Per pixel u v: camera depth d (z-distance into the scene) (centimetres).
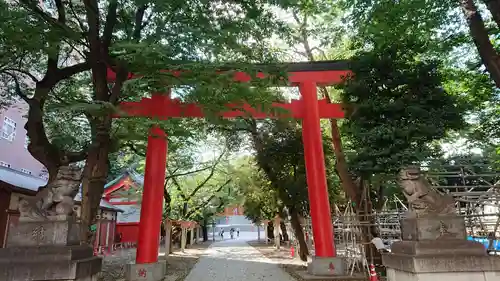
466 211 1433
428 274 728
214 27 1103
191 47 1187
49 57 1109
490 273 733
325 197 1595
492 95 1666
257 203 3316
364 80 1348
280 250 3147
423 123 1220
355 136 1370
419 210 813
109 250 3055
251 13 1141
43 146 1184
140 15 1249
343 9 1523
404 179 851
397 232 1540
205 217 3681
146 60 1006
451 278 730
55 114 1547
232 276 1627
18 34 915
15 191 1723
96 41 1171
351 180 1741
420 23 1405
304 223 2288
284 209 2858
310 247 2241
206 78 1061
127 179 3350
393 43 1345
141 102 1522
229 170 3094
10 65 1284
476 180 1600
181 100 1521
